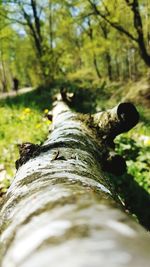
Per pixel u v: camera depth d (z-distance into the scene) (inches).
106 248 19.3
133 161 263.9
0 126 354.6
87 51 944.9
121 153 277.6
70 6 672.4
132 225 22.5
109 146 167.9
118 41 873.5
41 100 750.5
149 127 435.8
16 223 39.4
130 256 18.3
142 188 219.9
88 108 645.3
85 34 1112.2
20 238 28.1
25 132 310.2
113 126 171.9
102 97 738.2
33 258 20.6
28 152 110.5
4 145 272.1
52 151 107.2
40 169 81.8
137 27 631.8
